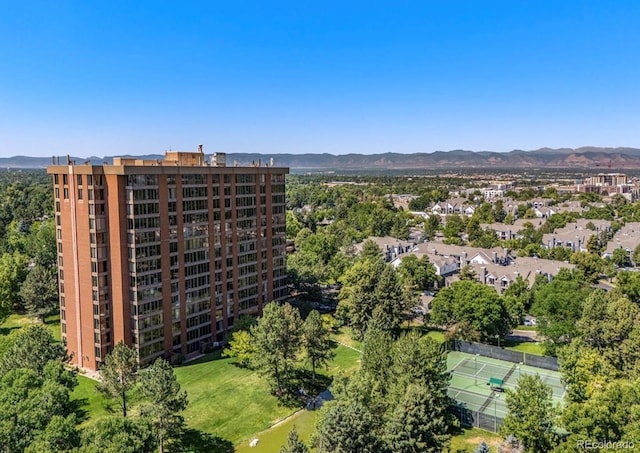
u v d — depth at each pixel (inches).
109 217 3117.6
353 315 3833.7
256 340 3046.3
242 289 4001.0
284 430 2566.4
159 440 2210.9
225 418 2652.6
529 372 3083.2
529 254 6314.0
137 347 3181.6
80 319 3267.7
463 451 2239.2
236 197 3882.9
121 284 3139.8
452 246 6127.0
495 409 2593.5
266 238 4207.7
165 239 3326.8
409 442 1920.5
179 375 3169.3
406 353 2304.4
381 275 3939.5
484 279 5083.7
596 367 2365.9
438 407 2155.5
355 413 1797.5
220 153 4003.4
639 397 1855.3
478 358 3324.3
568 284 3693.4
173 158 3747.5
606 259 5816.9
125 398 2544.3
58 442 1796.3
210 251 3683.6
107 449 1691.7
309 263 5187.0
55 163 3344.0
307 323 3048.7
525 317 4367.6
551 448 2000.5
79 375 3169.3
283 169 4315.9
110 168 3063.5
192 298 3560.5
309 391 2987.2
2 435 1800.0
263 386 3009.4
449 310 3708.2
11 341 2984.7
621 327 2785.4
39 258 5300.2
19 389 2210.9
